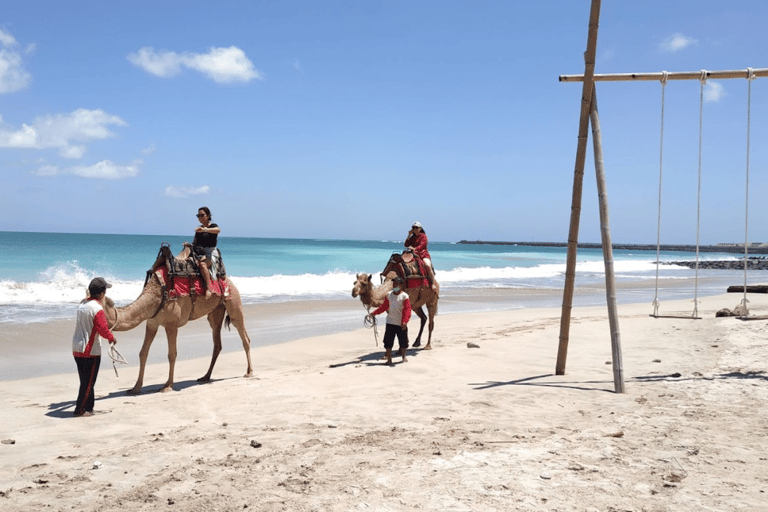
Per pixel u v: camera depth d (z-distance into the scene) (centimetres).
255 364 1147
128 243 8444
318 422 678
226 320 1012
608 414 684
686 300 2438
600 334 1405
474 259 7300
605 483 461
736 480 464
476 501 427
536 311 2078
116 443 612
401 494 443
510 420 664
